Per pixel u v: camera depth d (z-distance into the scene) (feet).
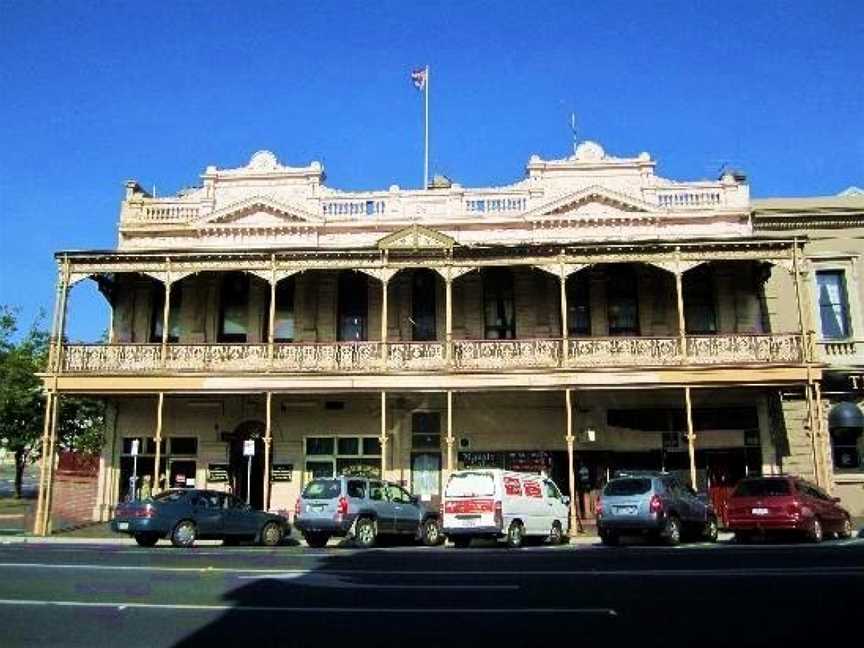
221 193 104.63
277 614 32.14
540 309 99.19
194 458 99.30
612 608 33.14
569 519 80.79
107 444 99.71
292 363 91.71
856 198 101.24
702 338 88.63
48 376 91.56
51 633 28.84
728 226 99.50
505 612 32.32
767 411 95.20
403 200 102.32
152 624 30.32
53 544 75.00
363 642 27.09
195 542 75.56
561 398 98.02
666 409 96.99
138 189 106.11
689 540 75.31
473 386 90.02
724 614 31.81
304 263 92.58
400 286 101.04
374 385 90.74
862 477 94.53
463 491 70.18
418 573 44.91
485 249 90.84
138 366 92.02
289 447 99.40
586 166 102.53
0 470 260.21
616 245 89.51
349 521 68.44
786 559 52.01
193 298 101.86
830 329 98.53
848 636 27.81
